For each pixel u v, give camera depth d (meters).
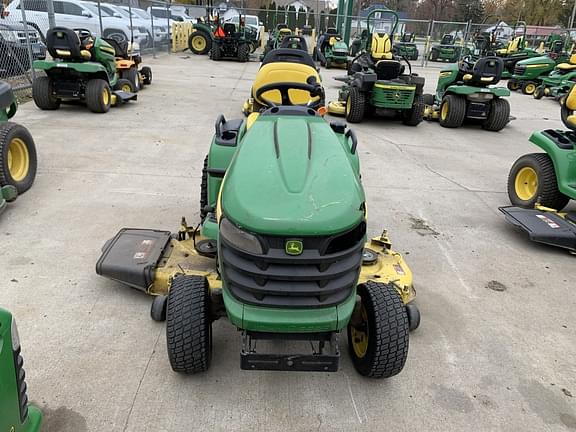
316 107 4.13
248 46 18.20
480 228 4.71
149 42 17.94
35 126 7.10
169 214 4.47
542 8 39.22
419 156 7.11
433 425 2.40
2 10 11.09
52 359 2.65
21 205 4.49
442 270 3.87
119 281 3.14
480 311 3.35
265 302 2.16
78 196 4.76
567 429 2.43
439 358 2.86
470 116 9.13
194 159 6.08
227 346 2.83
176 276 2.75
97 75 8.18
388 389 2.60
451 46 23.55
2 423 1.70
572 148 4.69
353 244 2.20
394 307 2.42
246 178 2.30
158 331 2.92
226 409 2.42
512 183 5.29
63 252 3.73
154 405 2.41
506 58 17.50
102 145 6.42
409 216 4.86
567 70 13.94
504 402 2.57
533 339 3.10
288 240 2.06
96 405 2.39
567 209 5.21
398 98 8.52
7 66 9.48
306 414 2.42
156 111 8.55
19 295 3.18
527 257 4.18
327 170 2.36
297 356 2.21
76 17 14.98
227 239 2.18
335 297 2.20
